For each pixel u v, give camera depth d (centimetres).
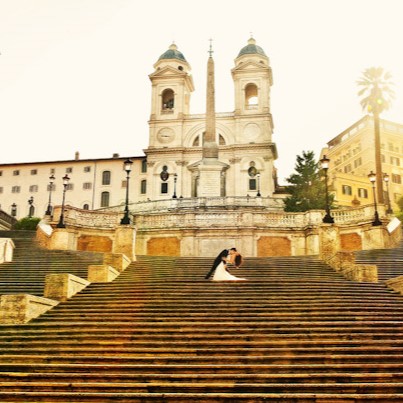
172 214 3550
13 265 2175
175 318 1324
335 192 7300
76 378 1022
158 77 8188
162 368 1048
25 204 8250
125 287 1648
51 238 3039
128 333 1242
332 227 2422
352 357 1073
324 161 2570
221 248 3438
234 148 7644
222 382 996
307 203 5566
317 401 905
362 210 3444
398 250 2559
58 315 1388
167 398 925
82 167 8238
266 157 7575
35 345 1188
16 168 8425
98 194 8081
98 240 3547
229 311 1379
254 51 8112
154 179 7738
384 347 1124
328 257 2162
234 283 1642
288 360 1073
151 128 8019
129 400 930
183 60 8356
